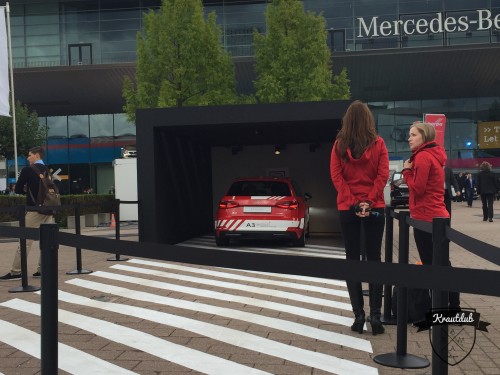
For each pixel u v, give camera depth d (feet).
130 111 82.64
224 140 46.50
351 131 14.87
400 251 13.82
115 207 31.19
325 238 44.52
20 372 12.33
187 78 78.69
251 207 36.88
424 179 15.23
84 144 129.70
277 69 77.36
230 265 6.97
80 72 113.09
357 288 15.34
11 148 107.76
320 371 12.10
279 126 37.52
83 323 16.65
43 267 8.05
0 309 18.85
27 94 118.11
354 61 109.09
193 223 45.03
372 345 14.01
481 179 53.83
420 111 126.31
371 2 112.68
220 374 12.03
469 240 7.95
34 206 24.02
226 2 116.26
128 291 21.76
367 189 14.96
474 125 125.39
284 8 78.74
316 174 49.26
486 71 111.96
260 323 16.49
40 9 120.78
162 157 37.50
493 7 111.55
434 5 112.27
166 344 14.37
